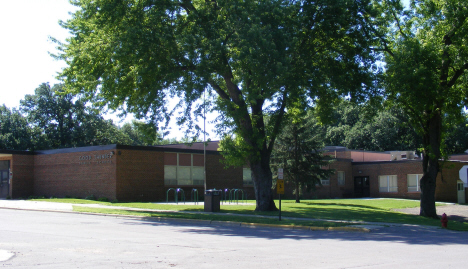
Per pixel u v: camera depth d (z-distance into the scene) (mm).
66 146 65188
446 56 23375
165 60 20953
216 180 40750
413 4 24344
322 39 23422
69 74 23453
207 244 11812
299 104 24781
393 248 11258
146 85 21750
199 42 19938
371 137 70250
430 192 25031
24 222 17344
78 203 29641
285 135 36250
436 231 16766
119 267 8062
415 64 21672
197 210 25094
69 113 67688
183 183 37844
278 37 20125
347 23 23172
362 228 16062
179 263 8625
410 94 21766
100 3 21203
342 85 23016
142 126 22875
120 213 22391
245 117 24031
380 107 24688
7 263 8359
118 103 22281
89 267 8031
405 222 19812
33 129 65000
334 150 53312
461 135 66875
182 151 37906
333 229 16562
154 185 35250
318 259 9297
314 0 22656
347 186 51344
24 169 36875
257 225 17828
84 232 14195
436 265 8570
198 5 22750
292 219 19688
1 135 60625
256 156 23891
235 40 20219
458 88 25297
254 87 20188
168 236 13711
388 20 25156
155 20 20844
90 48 21250
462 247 11586
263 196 24688
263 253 10172
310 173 36531
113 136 70625
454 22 22703
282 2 21375
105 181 33062
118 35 20906
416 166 46094
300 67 21812
